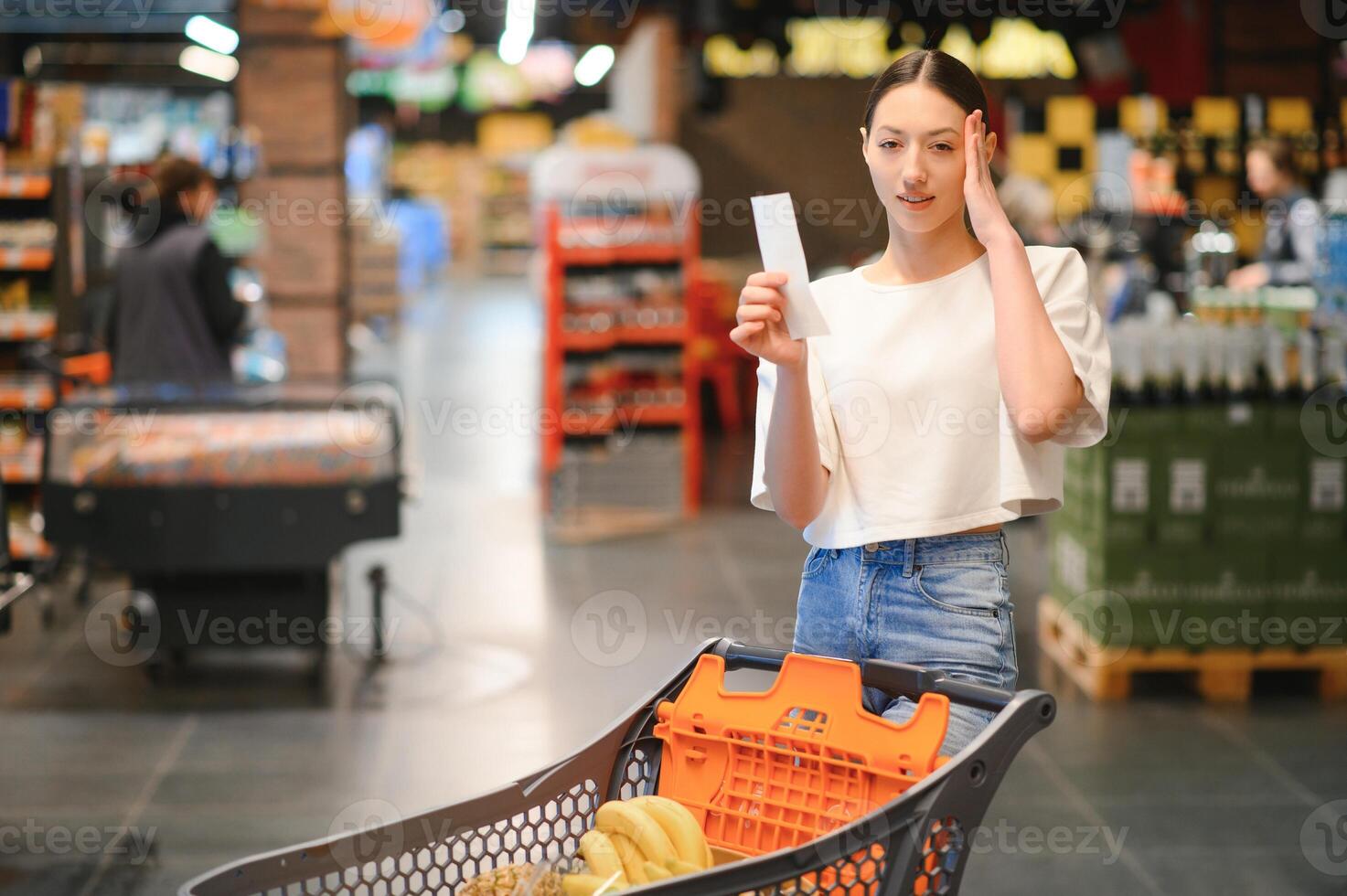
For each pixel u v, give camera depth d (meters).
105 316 7.23
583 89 26.41
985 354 2.10
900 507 2.10
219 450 5.18
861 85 12.87
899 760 1.90
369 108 22.73
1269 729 4.78
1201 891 3.50
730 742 2.07
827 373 2.17
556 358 8.15
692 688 2.13
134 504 5.15
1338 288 5.90
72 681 5.28
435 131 33.16
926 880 1.79
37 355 6.71
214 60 12.17
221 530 5.17
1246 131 7.00
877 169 2.08
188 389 5.58
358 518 5.20
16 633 5.94
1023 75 11.32
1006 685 2.11
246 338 7.56
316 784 4.24
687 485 8.33
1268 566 5.08
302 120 7.32
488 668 5.39
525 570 6.98
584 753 2.08
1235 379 5.05
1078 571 5.30
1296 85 8.26
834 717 1.99
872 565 2.13
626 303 8.21
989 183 2.04
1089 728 4.79
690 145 12.91
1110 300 7.24
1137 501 5.03
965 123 2.05
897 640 2.11
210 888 1.74
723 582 6.72
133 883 3.52
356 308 17.69
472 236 32.00
